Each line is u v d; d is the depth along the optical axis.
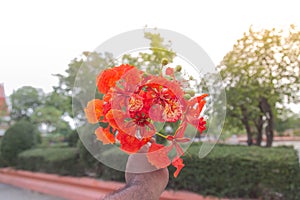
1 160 8.68
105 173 5.45
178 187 4.43
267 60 5.02
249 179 4.02
